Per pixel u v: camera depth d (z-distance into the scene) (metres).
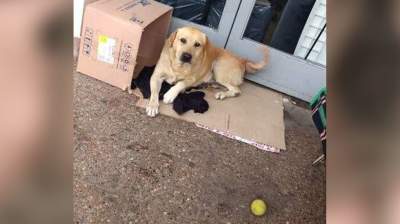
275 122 2.43
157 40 2.43
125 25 2.02
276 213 1.82
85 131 1.90
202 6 2.64
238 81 2.53
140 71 2.39
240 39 2.65
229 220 1.70
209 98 2.44
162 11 2.28
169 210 1.66
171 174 1.83
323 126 1.95
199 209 1.71
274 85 2.74
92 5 2.06
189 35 2.19
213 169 1.94
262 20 2.60
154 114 2.12
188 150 2.00
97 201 1.58
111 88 2.24
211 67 2.49
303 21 2.54
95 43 2.12
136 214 1.59
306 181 2.06
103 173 1.72
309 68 2.61
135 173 1.77
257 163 2.08
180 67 2.24
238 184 1.90
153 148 1.94
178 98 2.28
